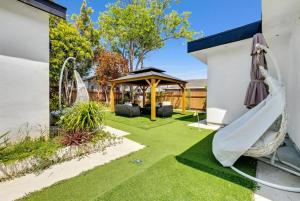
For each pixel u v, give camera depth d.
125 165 3.07
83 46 11.30
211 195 2.15
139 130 5.84
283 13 3.55
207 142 4.43
